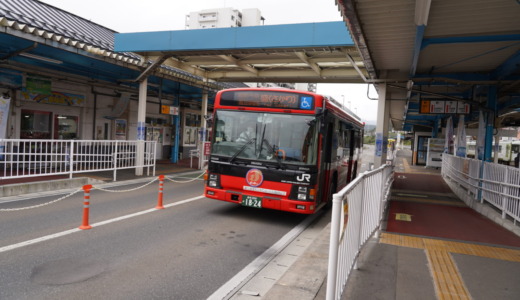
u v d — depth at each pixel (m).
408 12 6.27
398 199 10.80
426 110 11.15
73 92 15.03
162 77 15.27
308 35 10.52
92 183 11.27
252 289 4.25
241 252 5.62
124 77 15.30
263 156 7.41
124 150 12.74
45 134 14.20
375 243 5.71
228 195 7.64
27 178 10.97
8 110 11.60
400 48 8.41
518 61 8.37
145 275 4.49
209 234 6.52
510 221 7.48
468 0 5.61
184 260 5.10
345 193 3.07
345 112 10.40
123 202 8.78
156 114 20.92
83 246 5.43
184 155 23.59
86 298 3.80
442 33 7.11
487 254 5.36
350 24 6.70
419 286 4.01
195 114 24.61
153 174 14.06
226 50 11.58
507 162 36.75
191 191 10.98
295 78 15.43
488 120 10.56
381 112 11.30
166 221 7.20
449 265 4.77
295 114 7.35
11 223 6.48
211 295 4.02
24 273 4.35
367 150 63.34
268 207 7.29
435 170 24.50
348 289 3.84
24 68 12.27
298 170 7.15
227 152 7.74
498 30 6.82
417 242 5.89
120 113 17.22
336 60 12.91
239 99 7.77
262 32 10.98
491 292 3.93
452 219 8.07
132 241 5.80
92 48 11.21
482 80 10.40
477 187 9.70
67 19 13.20
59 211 7.51
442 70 10.40
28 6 11.83
